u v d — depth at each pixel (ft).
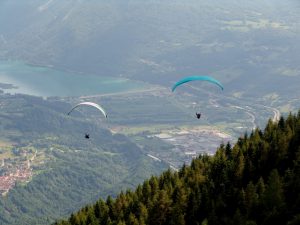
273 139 421.59
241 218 330.75
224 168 406.82
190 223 366.43
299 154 391.04
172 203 384.27
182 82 440.86
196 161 453.99
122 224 366.02
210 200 372.58
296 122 446.60
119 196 416.46
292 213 329.31
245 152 423.23
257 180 391.86
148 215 377.09
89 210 413.80
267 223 328.29
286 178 359.87
